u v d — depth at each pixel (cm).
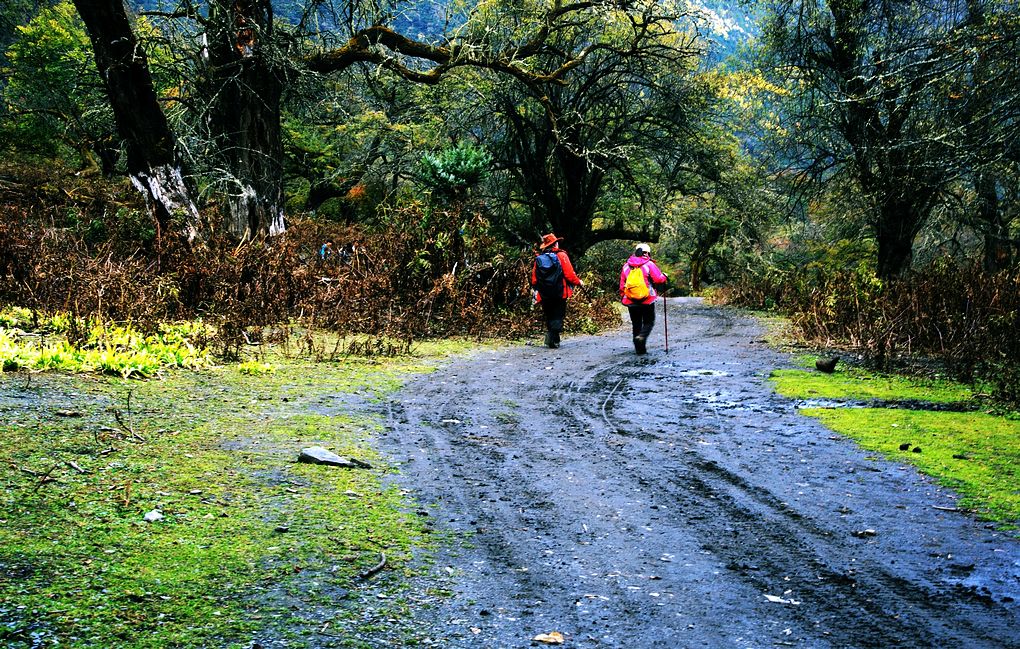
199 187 1498
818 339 1267
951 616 315
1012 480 503
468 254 1375
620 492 477
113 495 400
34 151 2670
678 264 5081
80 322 840
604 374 938
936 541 400
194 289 1077
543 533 402
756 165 3152
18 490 392
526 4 2395
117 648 258
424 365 957
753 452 577
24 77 2622
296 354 946
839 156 2078
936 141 1332
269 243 1208
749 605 323
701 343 1297
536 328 1427
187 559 334
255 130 1592
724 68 2972
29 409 551
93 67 2009
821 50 2095
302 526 385
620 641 289
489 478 496
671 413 717
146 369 734
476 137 3094
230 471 463
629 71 2808
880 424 668
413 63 2219
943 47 1288
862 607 323
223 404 644
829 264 2770
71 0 1173
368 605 307
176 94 1958
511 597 323
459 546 377
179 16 1647
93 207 1559
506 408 721
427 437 594
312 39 1878
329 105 2144
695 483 499
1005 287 1091
